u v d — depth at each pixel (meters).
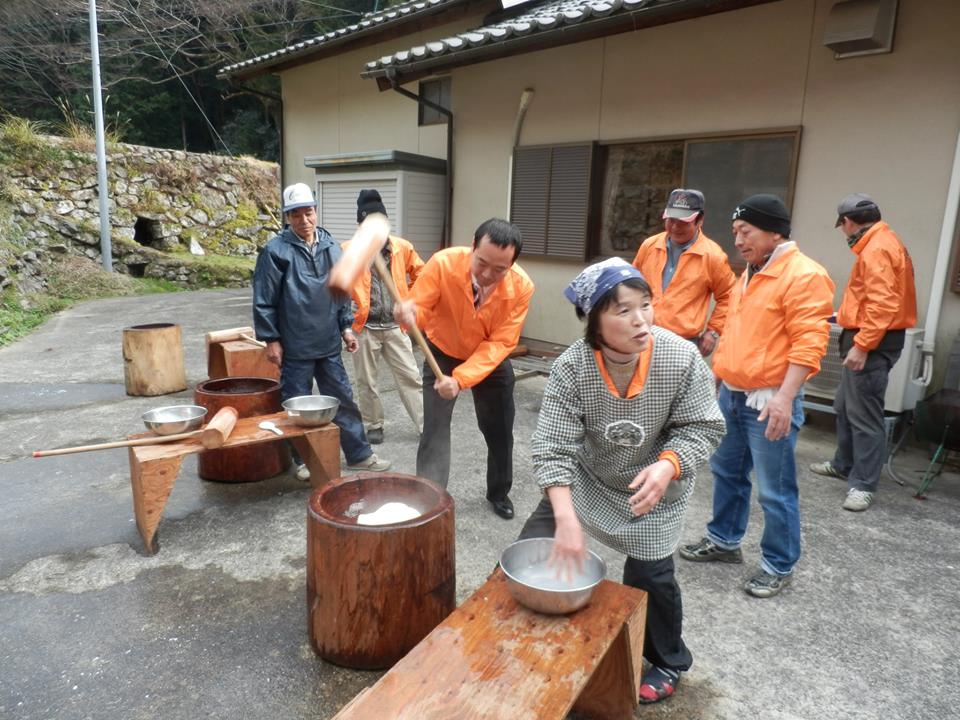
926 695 2.30
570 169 6.64
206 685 2.32
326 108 10.80
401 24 8.72
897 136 4.64
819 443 4.94
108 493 3.96
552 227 6.89
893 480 4.24
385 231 1.60
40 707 2.20
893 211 4.71
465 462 4.49
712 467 3.11
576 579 2.04
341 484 2.62
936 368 4.62
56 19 20.27
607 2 5.38
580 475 2.21
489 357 3.21
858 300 3.90
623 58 6.15
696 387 1.98
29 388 6.39
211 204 16.45
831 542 3.40
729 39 5.42
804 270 2.63
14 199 13.09
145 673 2.37
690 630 2.65
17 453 4.64
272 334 3.90
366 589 2.29
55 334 9.27
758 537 3.47
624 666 1.99
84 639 2.56
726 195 5.60
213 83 25.19
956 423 3.76
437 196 8.47
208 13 21.22
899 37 4.55
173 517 3.63
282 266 3.87
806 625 2.69
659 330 2.01
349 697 2.27
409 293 3.34
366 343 4.66
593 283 1.83
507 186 7.40
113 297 12.96
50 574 3.04
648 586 2.14
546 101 6.85
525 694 1.60
